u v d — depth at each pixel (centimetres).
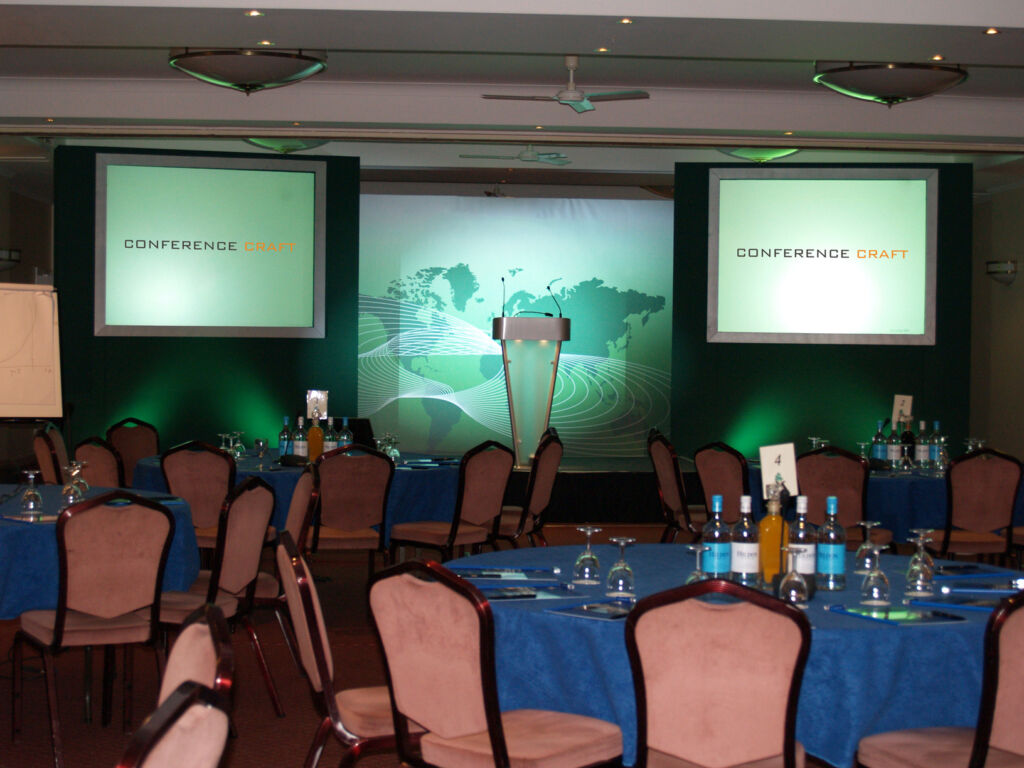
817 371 1024
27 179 1256
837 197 1012
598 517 1009
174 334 996
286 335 1011
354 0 600
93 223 983
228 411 1009
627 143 950
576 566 330
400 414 1427
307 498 441
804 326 1017
